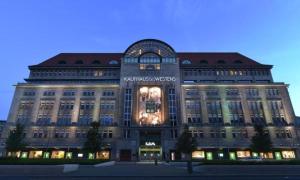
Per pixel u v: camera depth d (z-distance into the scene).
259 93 68.44
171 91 68.50
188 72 74.06
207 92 69.12
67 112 66.50
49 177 23.06
